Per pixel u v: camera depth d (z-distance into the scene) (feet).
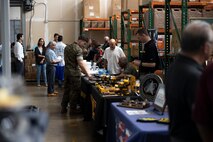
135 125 8.00
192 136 5.83
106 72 20.88
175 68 6.10
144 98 10.94
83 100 18.97
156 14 19.21
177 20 17.57
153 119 8.47
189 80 5.73
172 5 17.98
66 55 19.52
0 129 2.71
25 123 2.92
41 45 32.30
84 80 18.34
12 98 2.87
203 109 4.84
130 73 15.93
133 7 24.71
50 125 17.49
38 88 31.04
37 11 36.55
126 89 13.33
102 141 14.52
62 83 31.68
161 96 9.55
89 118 18.07
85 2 34.17
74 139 15.11
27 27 36.37
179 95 5.87
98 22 34.35
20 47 30.76
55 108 22.03
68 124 17.72
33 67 35.04
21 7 35.58
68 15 37.09
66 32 37.19
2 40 12.59
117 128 10.14
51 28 36.91
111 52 21.88
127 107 10.29
